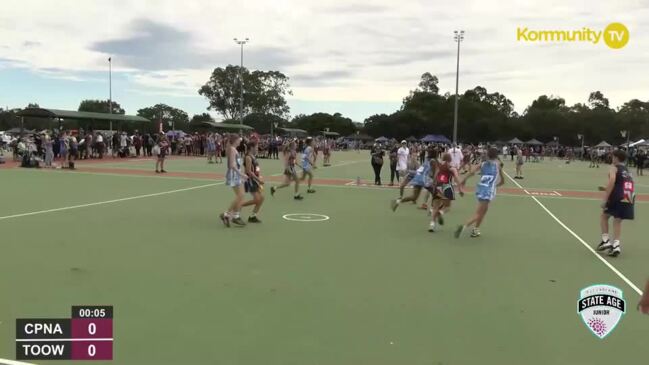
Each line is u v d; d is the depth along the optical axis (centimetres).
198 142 4444
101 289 611
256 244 883
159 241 891
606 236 874
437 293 620
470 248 888
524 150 6269
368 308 561
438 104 11369
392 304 576
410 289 634
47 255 771
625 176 838
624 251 888
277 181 2208
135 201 1417
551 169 4031
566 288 653
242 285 638
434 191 1054
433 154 1294
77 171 2480
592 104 14325
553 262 796
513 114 14262
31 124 9100
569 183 2495
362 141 10356
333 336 481
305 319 523
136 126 8106
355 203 1490
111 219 1112
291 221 1141
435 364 426
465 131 10881
